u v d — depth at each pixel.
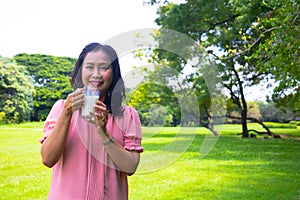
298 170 8.52
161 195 6.32
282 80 4.91
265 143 14.55
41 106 26.14
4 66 23.84
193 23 13.27
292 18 4.42
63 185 1.46
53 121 1.53
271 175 7.92
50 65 28.22
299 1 4.23
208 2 12.94
